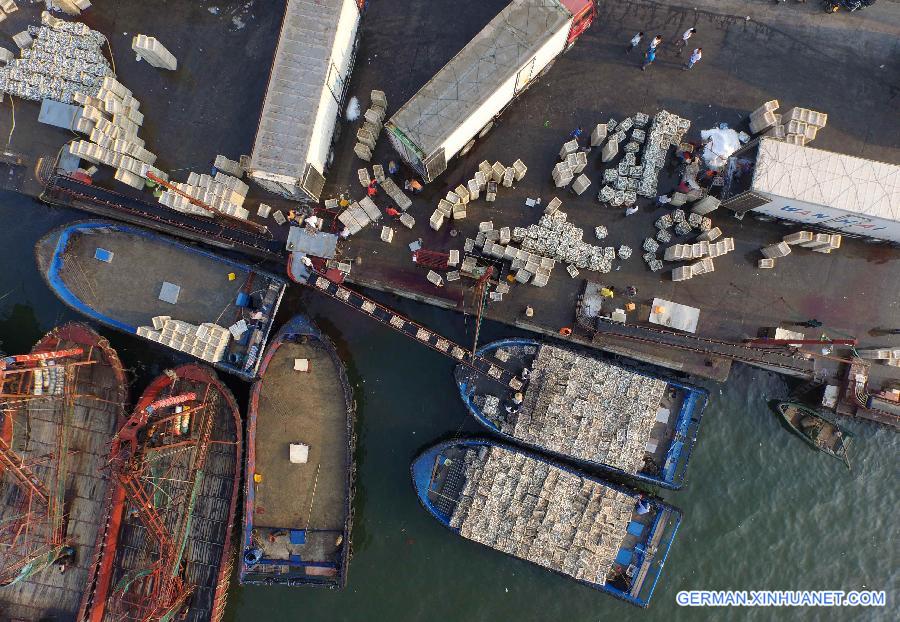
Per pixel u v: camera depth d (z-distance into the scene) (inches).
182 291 1230.9
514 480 1192.8
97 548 1146.7
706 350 1199.6
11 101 1274.6
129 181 1218.0
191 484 1178.0
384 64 1275.8
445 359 1295.5
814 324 1198.9
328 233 1212.5
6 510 1199.6
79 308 1226.0
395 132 1100.5
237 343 1222.9
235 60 1286.9
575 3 1113.4
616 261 1234.0
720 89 1252.5
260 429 1216.2
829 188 1099.9
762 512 1264.8
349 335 1311.5
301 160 1121.4
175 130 1282.0
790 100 1248.2
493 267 1203.2
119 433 1032.2
